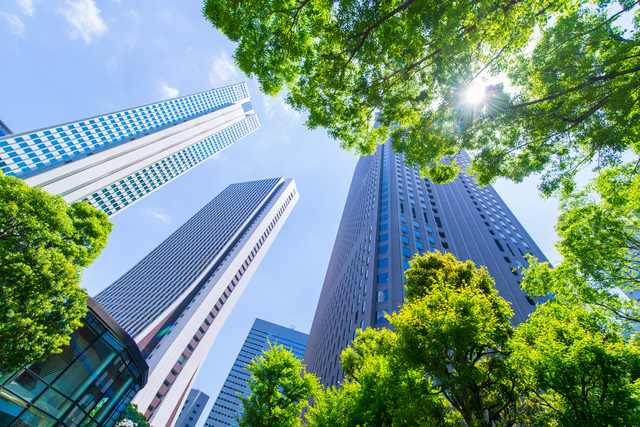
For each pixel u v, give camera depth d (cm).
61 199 1638
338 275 6056
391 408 1136
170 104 12638
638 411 814
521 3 992
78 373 1752
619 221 1322
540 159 1413
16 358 1293
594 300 1373
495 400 1230
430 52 1266
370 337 1930
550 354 999
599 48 1173
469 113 1379
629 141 1197
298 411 1504
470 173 1599
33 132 7850
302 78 1323
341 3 1088
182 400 5638
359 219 6241
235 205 12406
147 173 11262
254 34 1134
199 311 6222
